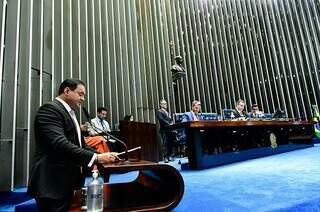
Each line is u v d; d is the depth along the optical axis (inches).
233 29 377.4
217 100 342.6
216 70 354.0
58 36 208.2
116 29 280.2
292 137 253.0
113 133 175.5
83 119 226.1
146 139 185.5
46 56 191.8
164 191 76.9
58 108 68.6
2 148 137.7
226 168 155.7
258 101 361.7
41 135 65.7
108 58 260.5
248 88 358.0
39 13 182.4
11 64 148.9
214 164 171.2
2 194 123.3
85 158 62.0
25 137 153.7
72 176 65.2
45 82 186.4
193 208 72.5
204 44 360.2
